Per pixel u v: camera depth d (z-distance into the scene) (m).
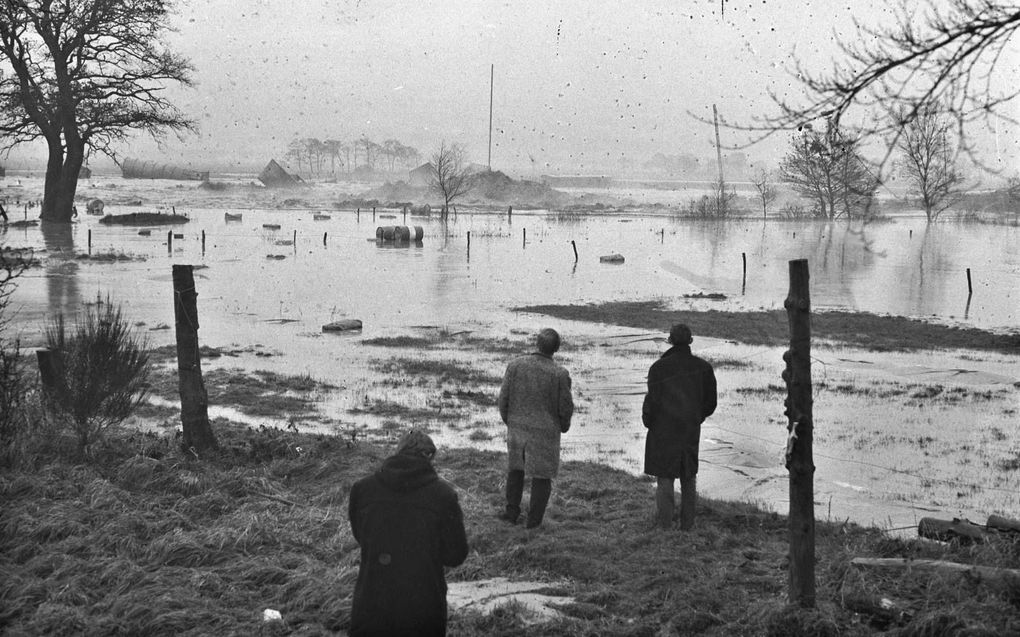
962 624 4.90
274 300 31.70
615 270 45.44
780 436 13.06
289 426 11.27
